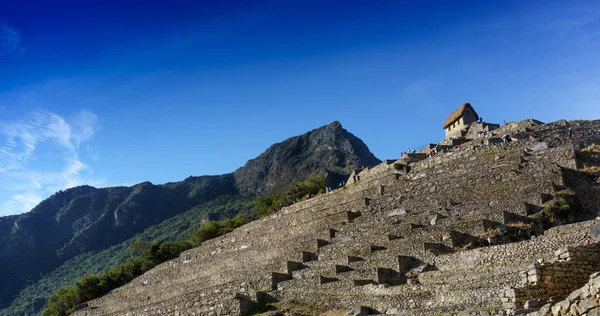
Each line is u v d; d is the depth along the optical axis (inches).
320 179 4057.6
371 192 2354.8
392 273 1636.3
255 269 2052.2
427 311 1286.9
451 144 2669.8
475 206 1845.5
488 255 1461.6
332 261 1855.3
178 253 3560.5
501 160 2071.9
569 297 806.5
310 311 1608.0
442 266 1558.8
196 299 1959.9
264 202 4271.7
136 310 2172.7
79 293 3221.0
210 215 7426.2
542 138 2245.3
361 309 1409.9
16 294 6363.2
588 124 2278.5
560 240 1371.8
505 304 1083.9
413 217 1955.0
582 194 1786.4
